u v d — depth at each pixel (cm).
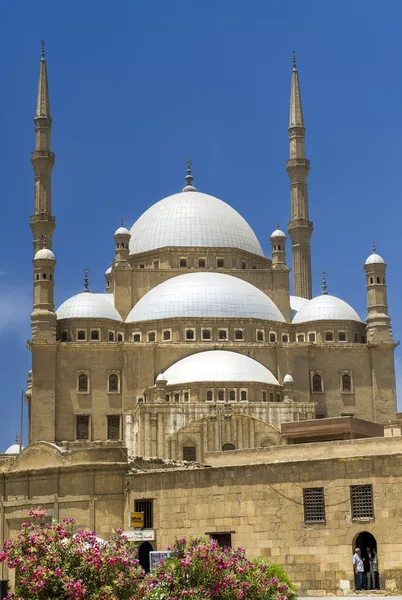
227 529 6481
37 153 15212
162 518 6738
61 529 4353
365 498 6144
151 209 15288
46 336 12756
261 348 12900
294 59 16562
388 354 13238
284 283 14250
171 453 10912
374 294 13538
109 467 6981
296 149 15975
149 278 13938
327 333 13438
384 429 8519
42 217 14962
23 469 7269
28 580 4169
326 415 13000
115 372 12700
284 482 6362
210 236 14538
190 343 12762
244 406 11412
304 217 15838
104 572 4212
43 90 15600
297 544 6256
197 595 4275
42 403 12462
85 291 13912
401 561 5969
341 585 6088
